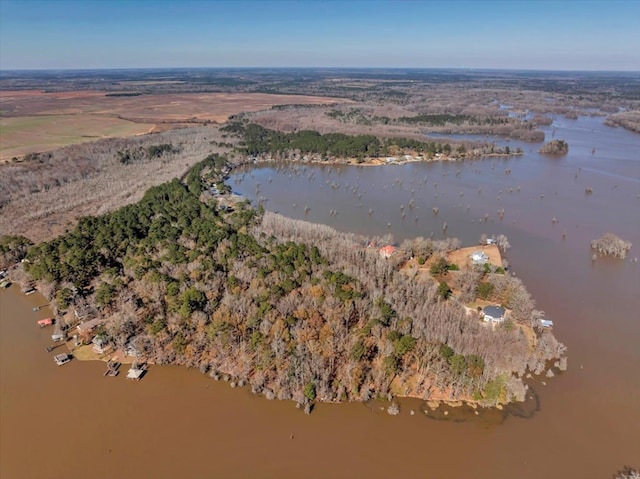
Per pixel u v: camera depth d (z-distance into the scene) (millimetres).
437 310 87188
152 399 72312
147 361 80250
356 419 68438
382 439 65125
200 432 66438
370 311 86625
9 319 92812
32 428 67125
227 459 62219
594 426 66812
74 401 71875
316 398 71688
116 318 85688
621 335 87875
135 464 61531
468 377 71188
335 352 77750
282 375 73375
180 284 93438
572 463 61219
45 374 77438
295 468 60875
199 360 79125
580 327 90312
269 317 83062
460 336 79500
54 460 62094
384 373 73812
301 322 82500
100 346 82938
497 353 77562
